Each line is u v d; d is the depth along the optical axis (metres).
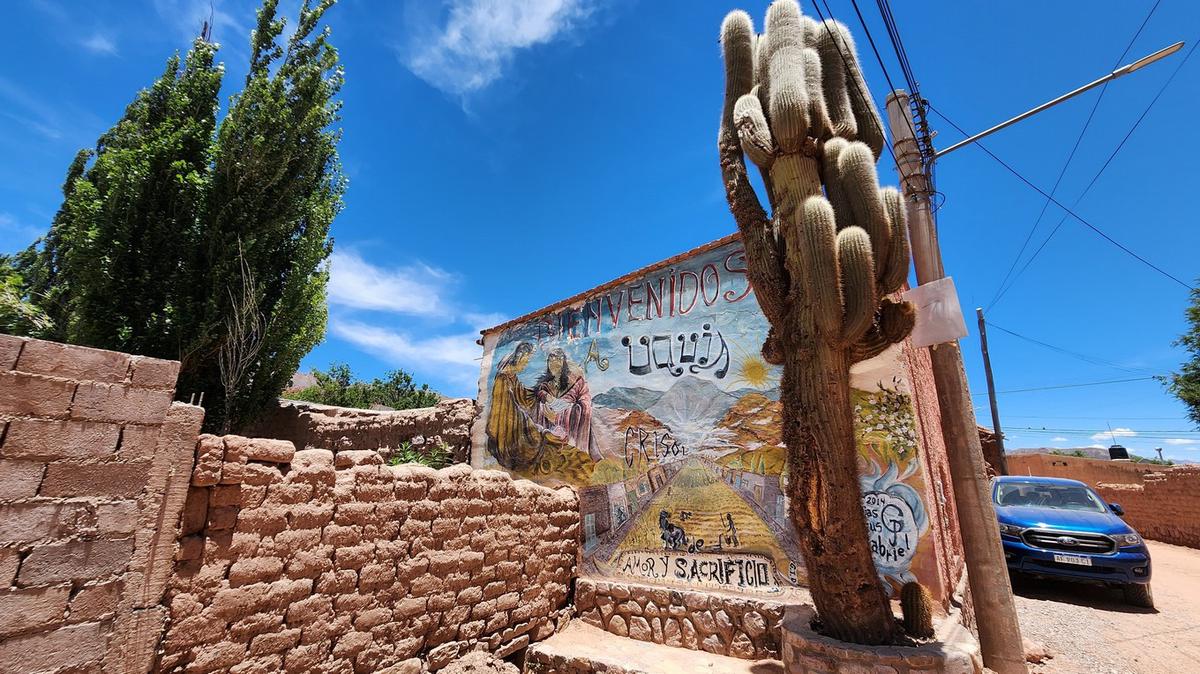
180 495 3.52
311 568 4.31
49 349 2.96
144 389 3.35
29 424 2.84
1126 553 8.23
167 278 10.81
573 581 7.39
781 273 4.79
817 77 4.79
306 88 12.73
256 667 3.89
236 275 11.21
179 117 11.70
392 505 5.03
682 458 7.08
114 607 3.09
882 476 5.65
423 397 29.67
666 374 7.55
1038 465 27.62
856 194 4.48
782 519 6.08
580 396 8.51
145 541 3.26
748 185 5.18
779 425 6.38
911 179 6.57
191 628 3.53
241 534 3.90
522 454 9.15
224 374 10.86
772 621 5.61
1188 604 8.55
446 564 5.46
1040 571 8.52
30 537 2.79
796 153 4.75
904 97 6.82
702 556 6.55
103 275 10.15
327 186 13.49
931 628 4.27
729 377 6.94
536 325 9.66
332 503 4.54
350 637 4.53
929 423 7.07
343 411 12.98
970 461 5.68
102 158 11.45
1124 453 29.47
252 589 3.91
